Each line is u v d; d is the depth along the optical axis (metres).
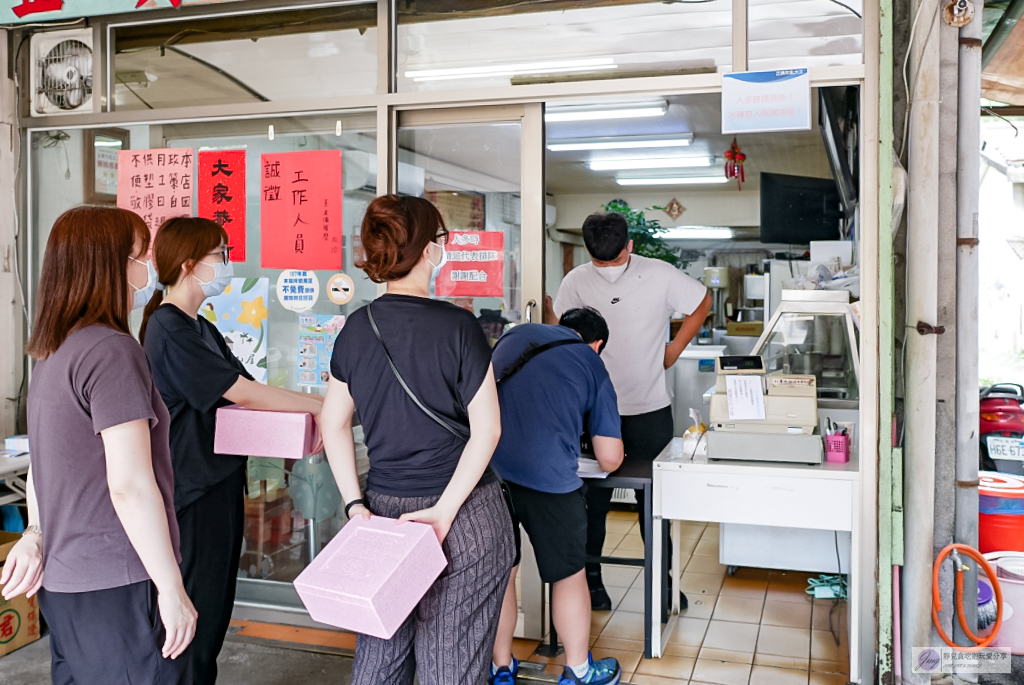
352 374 1.79
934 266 2.65
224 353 2.40
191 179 3.41
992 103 5.46
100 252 1.55
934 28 2.61
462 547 1.74
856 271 3.92
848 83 2.72
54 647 1.59
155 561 1.50
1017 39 4.04
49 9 3.36
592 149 6.96
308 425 2.26
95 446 1.52
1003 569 2.90
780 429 2.87
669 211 9.93
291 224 3.32
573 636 2.66
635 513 5.16
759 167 7.83
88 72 3.47
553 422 2.52
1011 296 8.98
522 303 3.17
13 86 3.52
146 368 1.57
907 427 2.70
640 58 2.94
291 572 3.37
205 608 2.26
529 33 3.05
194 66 3.38
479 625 1.79
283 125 3.31
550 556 2.58
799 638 3.16
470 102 3.08
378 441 1.78
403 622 1.74
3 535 3.15
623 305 3.48
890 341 2.64
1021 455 3.86
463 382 1.75
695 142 6.62
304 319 3.33
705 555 4.27
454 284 3.23
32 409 1.54
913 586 2.70
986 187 9.01
